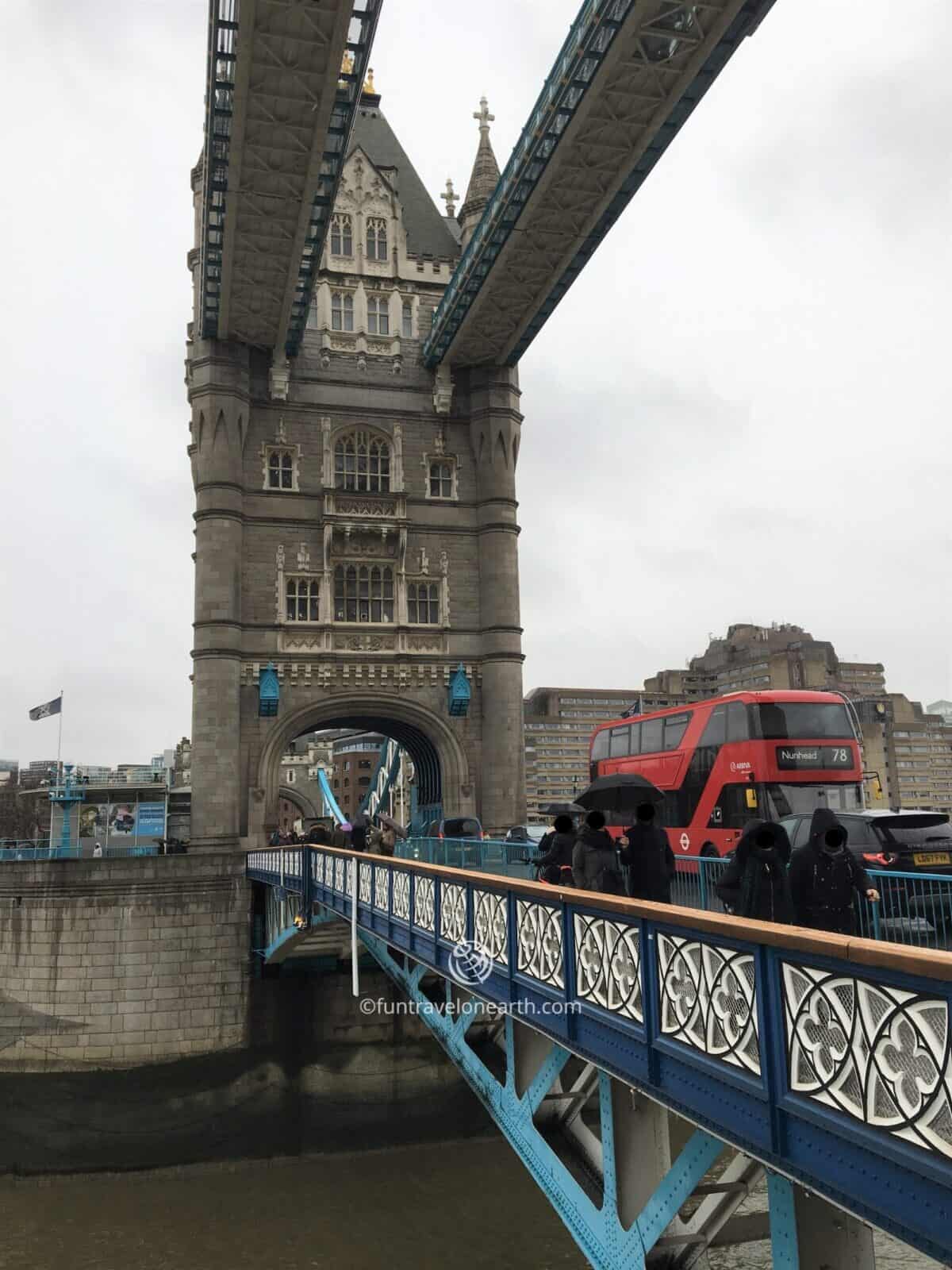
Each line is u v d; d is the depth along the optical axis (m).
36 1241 26.31
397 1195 29.02
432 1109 35.69
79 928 36.69
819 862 7.92
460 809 44.34
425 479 46.47
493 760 44.62
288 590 44.16
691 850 26.08
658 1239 9.01
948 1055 4.46
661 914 7.07
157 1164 33.94
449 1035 16.11
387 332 47.69
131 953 36.59
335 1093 35.69
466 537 46.78
